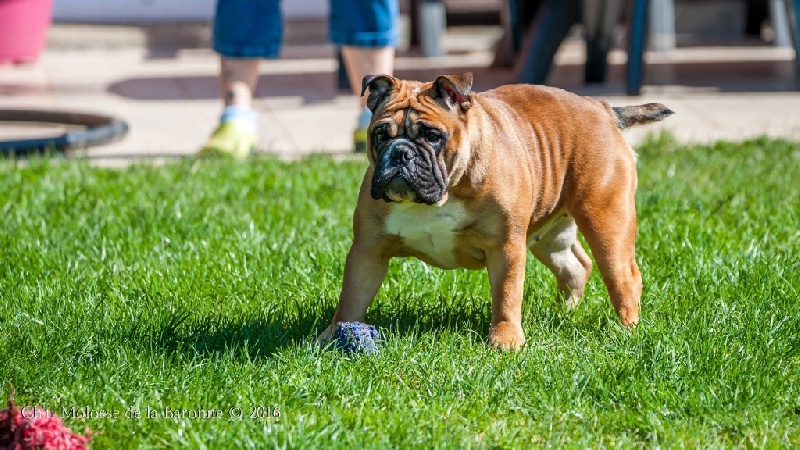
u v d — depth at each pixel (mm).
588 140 8406
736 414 6906
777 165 13469
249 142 14391
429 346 7875
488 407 6984
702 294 8961
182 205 11672
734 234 10523
